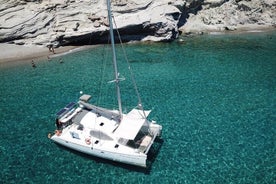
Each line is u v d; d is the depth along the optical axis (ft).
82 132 82.89
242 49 163.63
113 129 81.20
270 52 158.81
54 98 113.19
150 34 177.58
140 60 148.66
